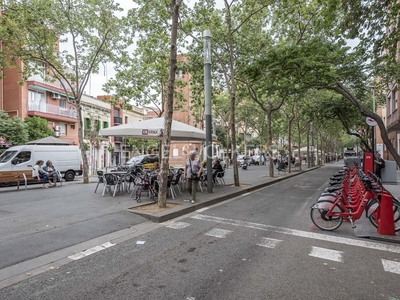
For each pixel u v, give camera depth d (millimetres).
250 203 9594
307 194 11742
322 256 4645
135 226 6547
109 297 3320
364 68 12250
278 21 14539
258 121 38219
